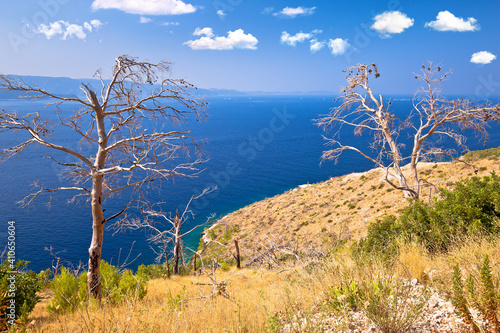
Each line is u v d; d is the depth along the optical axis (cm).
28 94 1068
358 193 4381
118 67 1202
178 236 2105
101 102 1195
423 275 421
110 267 1179
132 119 1297
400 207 2964
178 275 1930
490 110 1944
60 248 4678
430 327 278
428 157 2195
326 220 3747
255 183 9469
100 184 1160
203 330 425
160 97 1230
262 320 397
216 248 3309
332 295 374
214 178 9981
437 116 2159
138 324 485
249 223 4769
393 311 293
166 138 1263
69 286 991
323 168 11256
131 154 1295
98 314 692
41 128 1169
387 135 2122
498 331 240
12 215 6131
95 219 1131
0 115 1088
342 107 2444
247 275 1335
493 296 252
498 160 3325
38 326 736
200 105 1300
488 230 550
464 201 643
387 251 553
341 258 494
